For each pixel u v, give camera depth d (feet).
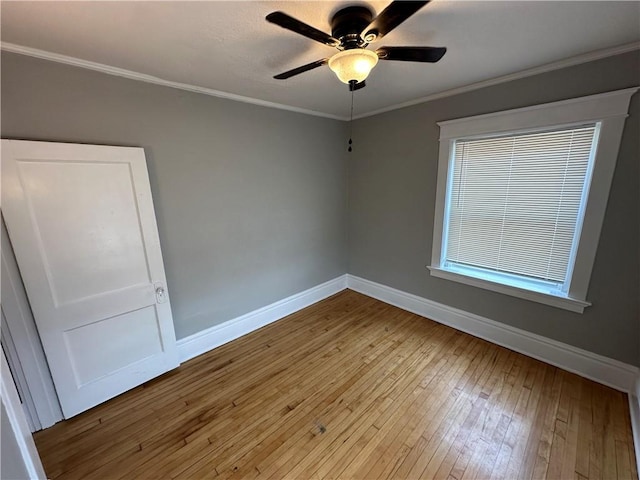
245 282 9.78
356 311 11.49
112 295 6.79
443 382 7.39
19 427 3.30
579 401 6.63
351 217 12.88
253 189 9.45
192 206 8.13
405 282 11.35
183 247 8.14
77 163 6.02
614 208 6.50
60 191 5.88
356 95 8.80
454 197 9.36
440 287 10.25
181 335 8.46
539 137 7.37
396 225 11.18
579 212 7.04
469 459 5.37
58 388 6.24
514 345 8.66
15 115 5.40
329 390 7.20
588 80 6.39
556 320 7.77
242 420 6.34
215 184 8.50
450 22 4.83
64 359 6.28
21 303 5.72
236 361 8.46
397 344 9.13
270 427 6.15
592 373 7.32
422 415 6.38
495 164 8.26
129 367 7.26
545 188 7.48
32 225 5.64
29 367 5.91
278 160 9.97
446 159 9.14
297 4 4.18
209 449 5.66
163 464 5.38
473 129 8.33
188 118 7.68
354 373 7.81
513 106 7.54
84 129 6.15
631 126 6.07
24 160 5.43
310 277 12.01
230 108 8.48
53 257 5.94
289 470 5.23
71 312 6.26
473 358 8.35
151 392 7.25
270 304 10.68
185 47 5.46
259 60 6.08
